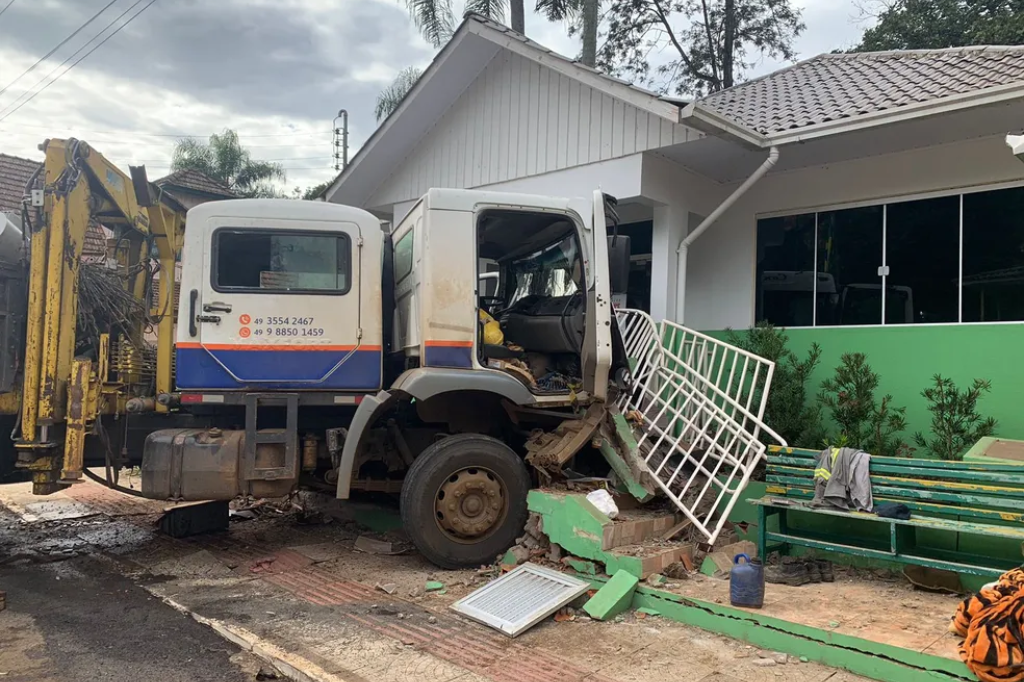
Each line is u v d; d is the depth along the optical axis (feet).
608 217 19.71
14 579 18.01
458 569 18.48
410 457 20.03
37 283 18.22
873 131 21.80
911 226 23.82
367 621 15.10
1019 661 10.92
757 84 32.94
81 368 18.31
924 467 16.56
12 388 18.81
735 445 21.50
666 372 21.47
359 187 36.42
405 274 20.52
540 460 18.75
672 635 14.35
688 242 25.90
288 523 24.22
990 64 23.27
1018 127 21.20
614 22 79.46
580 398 19.06
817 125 21.26
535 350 21.17
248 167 102.17
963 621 12.66
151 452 18.47
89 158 19.08
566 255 20.42
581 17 60.08
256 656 13.47
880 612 14.46
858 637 12.76
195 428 19.89
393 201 35.76
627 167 25.68
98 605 16.16
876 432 20.88
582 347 19.03
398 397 18.61
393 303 21.56
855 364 21.52
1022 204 21.54
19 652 13.48
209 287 18.48
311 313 18.99
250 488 18.61
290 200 19.20
